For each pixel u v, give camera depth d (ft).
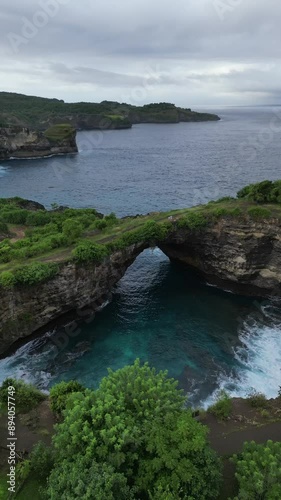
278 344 138.21
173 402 76.69
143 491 64.64
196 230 170.91
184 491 63.72
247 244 163.84
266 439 89.81
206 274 182.70
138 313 159.02
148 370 86.02
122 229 171.12
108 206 303.89
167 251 196.95
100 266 152.76
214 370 126.00
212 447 87.20
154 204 303.27
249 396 110.52
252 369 126.21
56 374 125.08
